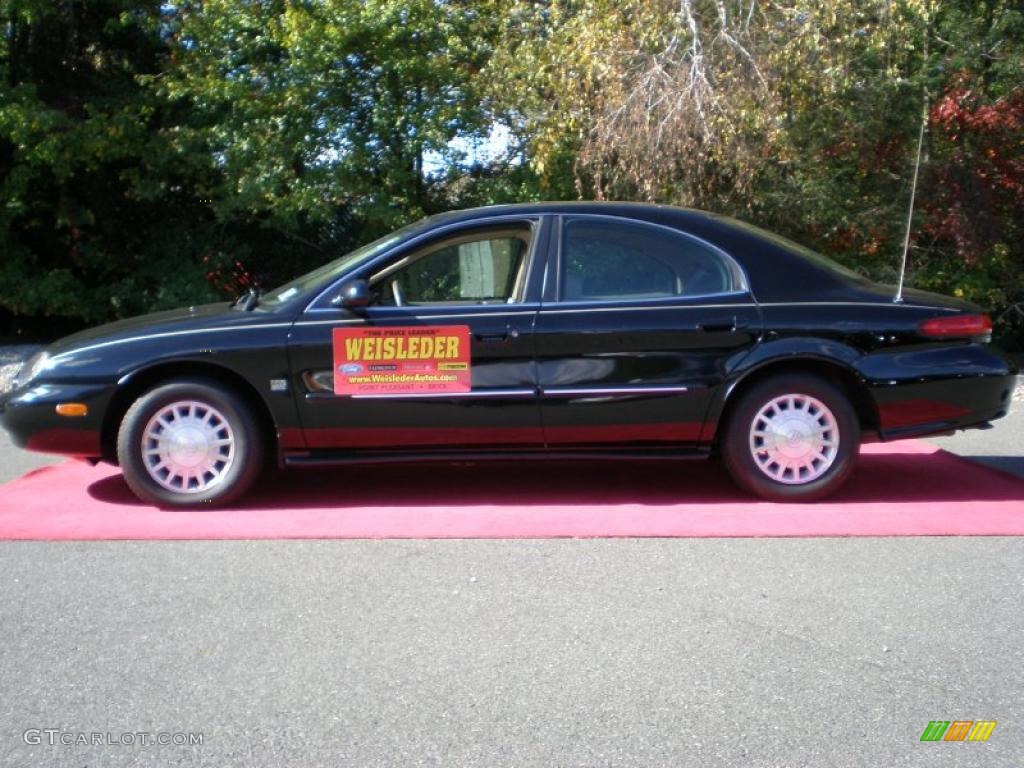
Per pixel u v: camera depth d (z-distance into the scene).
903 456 7.79
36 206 14.38
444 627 4.58
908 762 3.50
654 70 10.65
